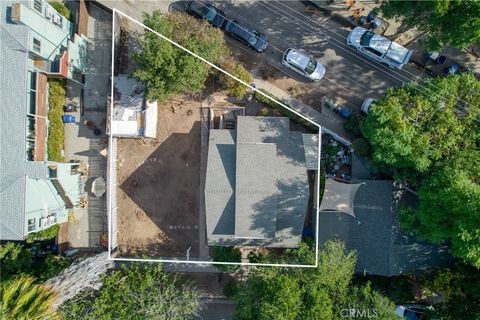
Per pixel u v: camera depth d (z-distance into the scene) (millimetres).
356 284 28609
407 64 30594
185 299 27219
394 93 26953
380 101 27031
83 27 30500
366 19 30281
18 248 29312
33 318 24594
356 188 28859
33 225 26578
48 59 27703
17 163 26266
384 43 29500
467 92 26078
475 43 29312
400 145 25078
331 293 25625
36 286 26109
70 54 29141
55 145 30156
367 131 27094
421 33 30203
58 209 29359
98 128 31156
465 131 26078
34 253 30875
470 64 30406
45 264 29625
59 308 26094
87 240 31391
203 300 31141
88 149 31203
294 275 26141
